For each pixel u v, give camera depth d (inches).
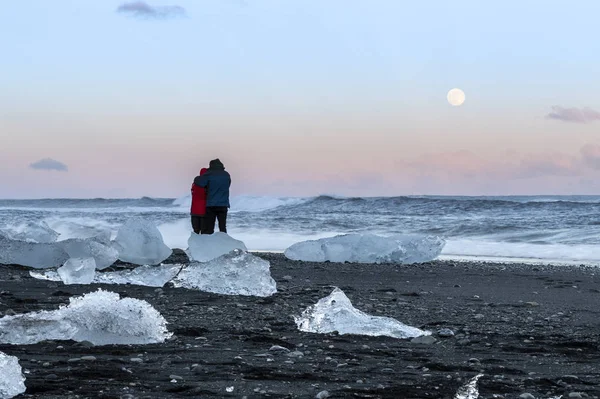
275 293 368.5
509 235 853.8
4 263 455.2
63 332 222.5
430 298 371.2
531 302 358.9
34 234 556.7
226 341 233.0
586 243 763.4
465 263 590.9
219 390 167.5
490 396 167.9
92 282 384.8
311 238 863.7
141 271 387.9
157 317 237.6
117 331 226.1
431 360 210.5
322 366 197.2
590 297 385.1
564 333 266.5
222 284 363.6
